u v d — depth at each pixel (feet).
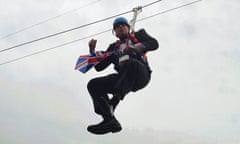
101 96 19.83
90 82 19.95
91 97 19.97
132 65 19.01
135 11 21.18
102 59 20.42
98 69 21.09
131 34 20.06
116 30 20.12
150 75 20.04
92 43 20.70
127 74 19.07
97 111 19.71
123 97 19.58
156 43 19.42
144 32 19.94
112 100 19.62
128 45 19.42
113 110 19.71
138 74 19.11
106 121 19.60
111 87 19.81
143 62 19.57
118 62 19.99
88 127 19.81
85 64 20.47
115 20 20.20
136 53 19.51
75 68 20.52
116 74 19.94
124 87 18.97
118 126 19.72
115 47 20.42
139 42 19.70
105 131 19.74
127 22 20.22
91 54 20.63
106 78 19.84
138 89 19.79
